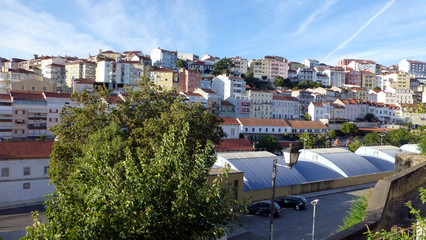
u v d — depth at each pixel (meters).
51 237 8.99
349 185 52.91
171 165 9.84
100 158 10.19
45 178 43.28
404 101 174.62
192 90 138.12
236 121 99.81
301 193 46.62
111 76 127.81
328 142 93.25
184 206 9.25
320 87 164.75
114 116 31.97
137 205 8.91
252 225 32.38
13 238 28.89
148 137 27.02
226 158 47.03
